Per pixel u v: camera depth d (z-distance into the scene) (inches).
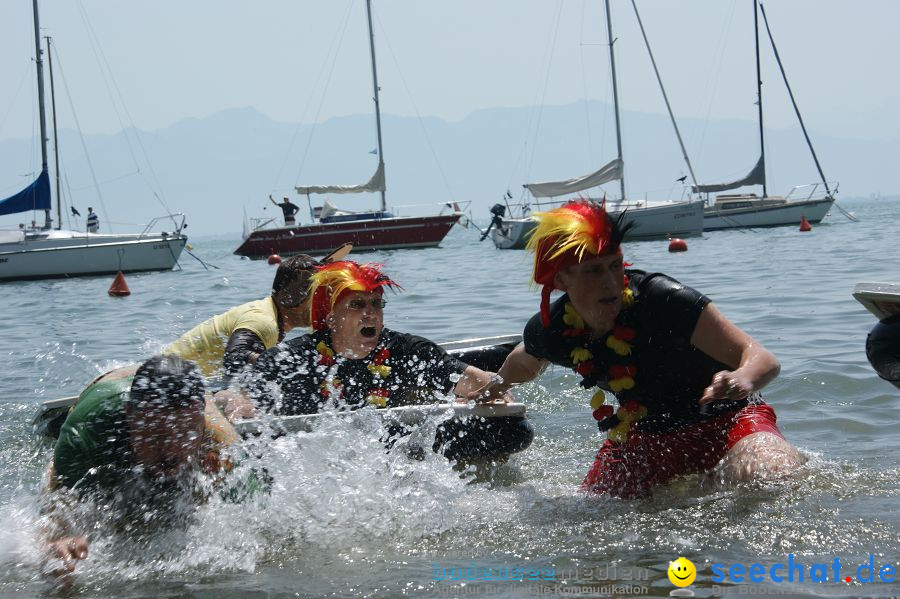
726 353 277.0
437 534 274.2
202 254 3929.6
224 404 346.9
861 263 1285.7
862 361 525.3
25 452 401.4
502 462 362.6
